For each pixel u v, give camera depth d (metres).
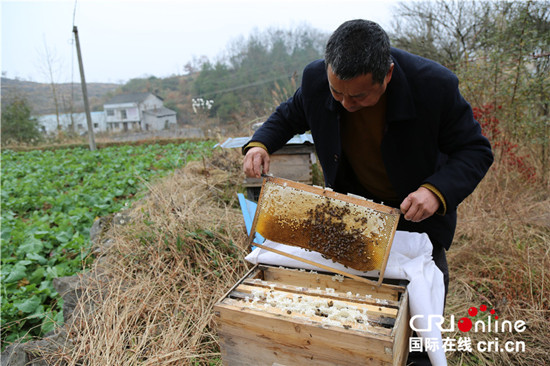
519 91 4.82
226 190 4.70
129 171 8.06
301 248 1.80
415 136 1.72
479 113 4.87
